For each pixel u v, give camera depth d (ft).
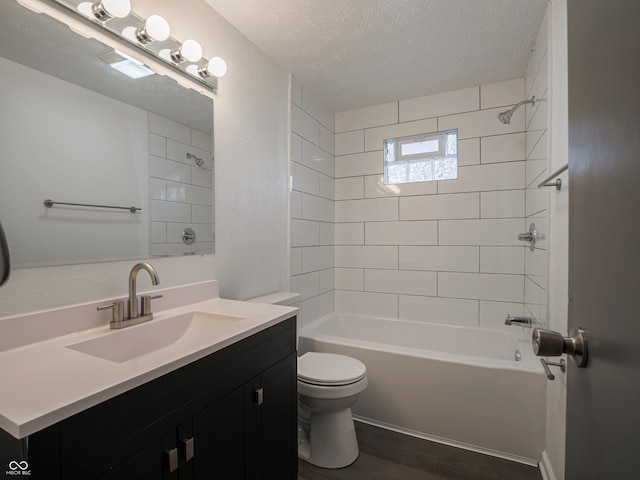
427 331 8.20
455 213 8.05
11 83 2.92
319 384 5.00
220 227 5.24
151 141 4.18
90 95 3.53
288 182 7.04
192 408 2.69
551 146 4.92
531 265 6.63
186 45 4.27
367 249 9.00
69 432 1.89
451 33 5.69
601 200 1.40
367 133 8.98
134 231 3.95
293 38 5.82
